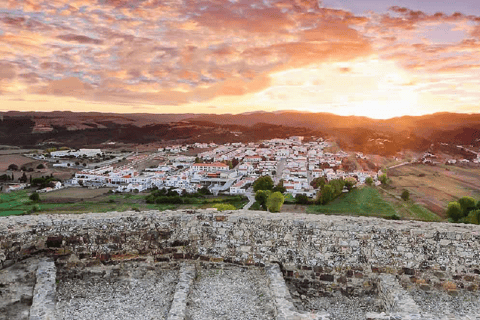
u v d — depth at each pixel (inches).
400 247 414.3
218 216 457.1
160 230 455.8
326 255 425.7
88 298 388.5
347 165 6058.1
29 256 433.1
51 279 383.2
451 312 361.7
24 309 343.0
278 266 432.8
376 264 415.5
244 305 365.1
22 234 426.6
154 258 452.1
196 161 7755.9
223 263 449.1
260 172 6328.7
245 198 3919.8
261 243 442.6
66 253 441.1
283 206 3282.5
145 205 3646.7
